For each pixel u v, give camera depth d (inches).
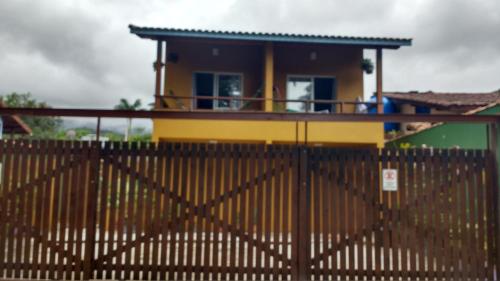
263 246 199.2
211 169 204.2
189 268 197.8
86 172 202.1
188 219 201.3
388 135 603.2
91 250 197.6
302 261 197.8
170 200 202.2
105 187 201.5
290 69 491.2
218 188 202.8
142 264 198.7
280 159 204.4
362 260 198.7
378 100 429.1
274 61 490.0
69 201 199.9
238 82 489.1
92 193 200.5
